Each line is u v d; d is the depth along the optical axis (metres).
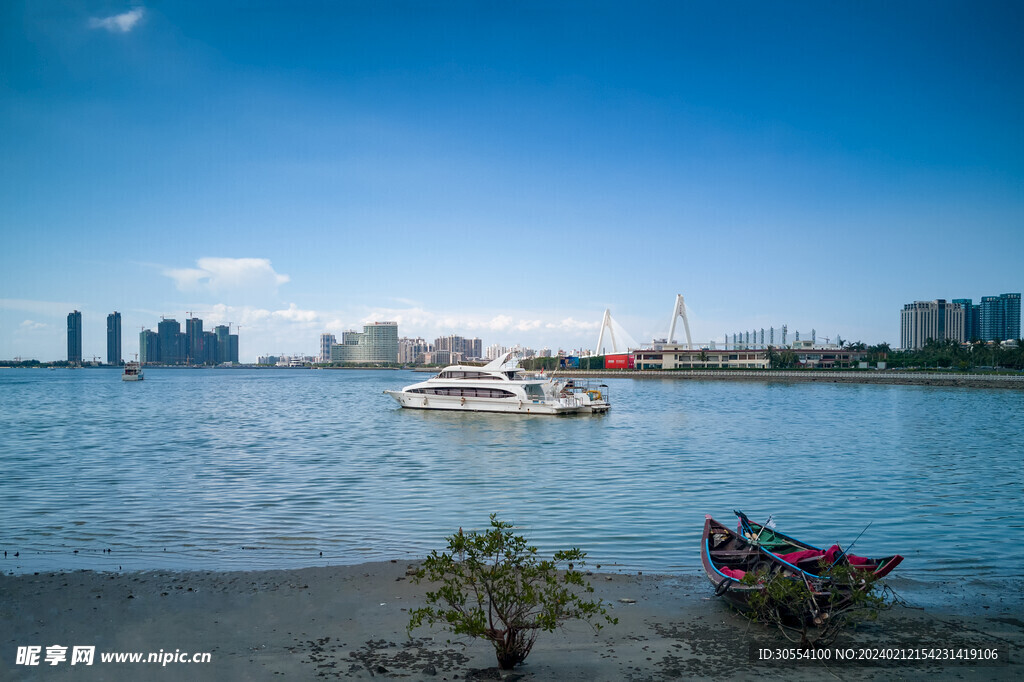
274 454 43.88
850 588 13.81
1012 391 120.75
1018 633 14.38
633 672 12.23
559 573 18.61
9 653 13.04
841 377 161.00
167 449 46.25
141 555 20.52
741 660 12.84
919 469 37.12
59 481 33.28
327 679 11.84
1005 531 23.53
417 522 24.78
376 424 66.38
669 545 21.69
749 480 33.66
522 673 12.11
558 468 37.88
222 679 11.84
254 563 19.73
